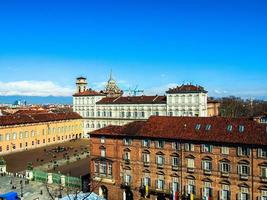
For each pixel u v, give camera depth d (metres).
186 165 95.31
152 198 100.00
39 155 169.38
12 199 101.88
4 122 177.25
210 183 92.00
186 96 188.88
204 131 95.25
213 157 91.38
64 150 180.62
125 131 106.00
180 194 95.88
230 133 91.25
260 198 85.00
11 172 135.75
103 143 109.06
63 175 120.56
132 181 103.81
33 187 117.81
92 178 111.25
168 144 98.06
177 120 103.38
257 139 85.88
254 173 85.69
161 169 99.12
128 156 104.50
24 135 187.25
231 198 89.00
